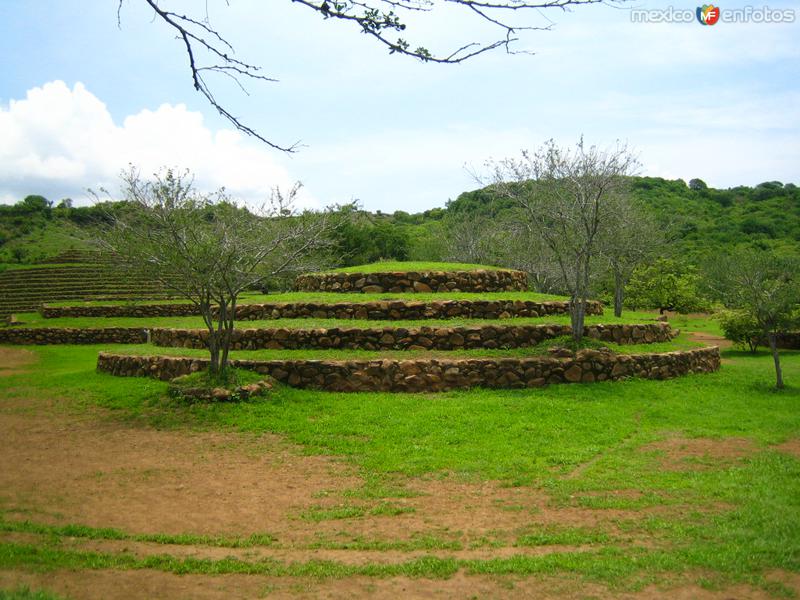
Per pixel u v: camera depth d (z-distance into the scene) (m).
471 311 15.33
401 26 4.52
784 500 7.00
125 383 13.38
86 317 32.03
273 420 10.54
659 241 28.23
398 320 15.01
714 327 35.47
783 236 54.53
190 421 10.66
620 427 10.31
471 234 30.72
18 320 32.38
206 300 12.19
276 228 13.15
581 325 14.02
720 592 4.96
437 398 11.80
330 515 6.88
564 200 15.35
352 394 12.11
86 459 9.05
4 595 4.77
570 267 24.75
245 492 7.68
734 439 9.87
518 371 12.84
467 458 8.67
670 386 13.61
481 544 6.05
